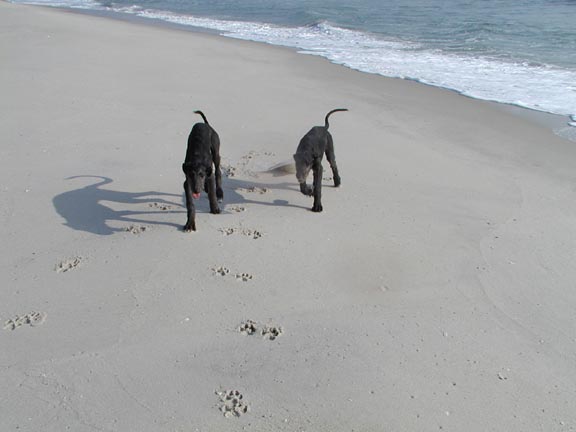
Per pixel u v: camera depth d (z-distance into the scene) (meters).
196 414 2.64
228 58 10.42
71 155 5.53
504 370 2.97
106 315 3.31
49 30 12.59
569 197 4.95
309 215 4.55
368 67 10.06
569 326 3.31
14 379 2.82
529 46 11.45
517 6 16.27
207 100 7.48
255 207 4.66
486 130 6.74
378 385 2.85
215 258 3.90
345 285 3.65
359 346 3.12
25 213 4.44
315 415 2.66
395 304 3.48
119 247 4.01
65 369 2.89
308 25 15.14
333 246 4.10
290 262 3.88
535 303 3.52
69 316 3.29
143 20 16.78
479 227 4.42
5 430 2.53
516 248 4.13
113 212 4.50
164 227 4.30
